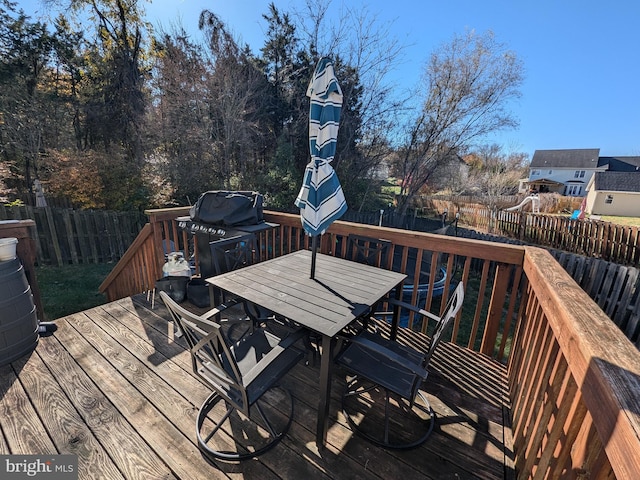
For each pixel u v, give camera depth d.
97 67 10.63
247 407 1.31
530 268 1.78
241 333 2.52
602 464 0.73
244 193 3.31
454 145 11.55
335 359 1.63
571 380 1.00
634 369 0.71
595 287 4.32
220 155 10.50
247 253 2.70
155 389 1.85
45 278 5.97
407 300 4.26
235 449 1.49
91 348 2.24
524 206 17.95
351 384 1.83
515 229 10.47
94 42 10.59
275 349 1.42
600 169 27.70
